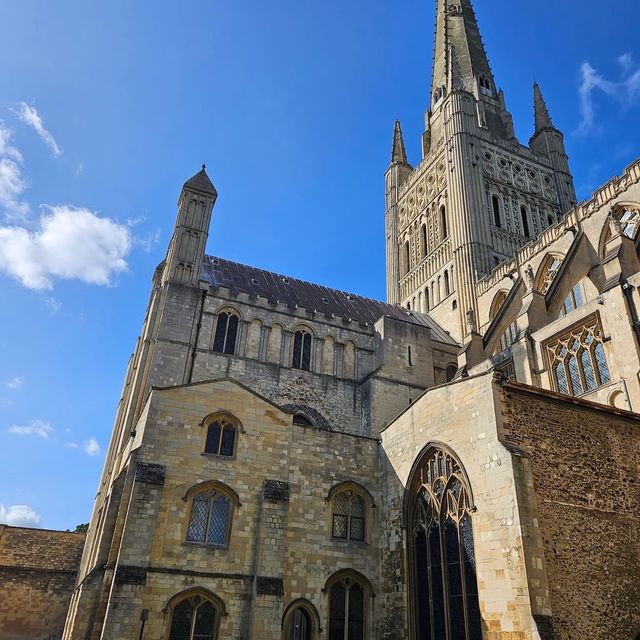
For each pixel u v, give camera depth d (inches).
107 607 1076.5
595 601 907.4
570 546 938.7
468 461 1095.0
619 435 1116.5
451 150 3166.8
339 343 2172.7
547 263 2300.7
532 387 1086.4
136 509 1160.8
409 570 1238.3
